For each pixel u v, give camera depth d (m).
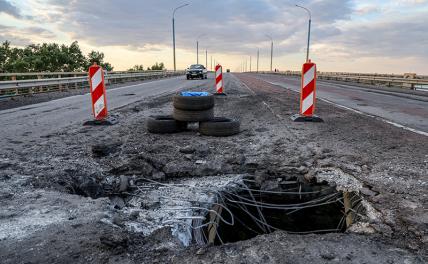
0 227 3.24
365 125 8.64
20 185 4.40
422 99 16.69
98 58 42.22
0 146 6.40
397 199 3.94
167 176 5.18
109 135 7.38
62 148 6.25
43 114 10.78
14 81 16.39
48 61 34.62
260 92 19.61
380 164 5.25
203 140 6.93
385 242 3.05
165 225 3.52
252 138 7.12
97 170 5.12
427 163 5.26
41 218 3.46
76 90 22.17
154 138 7.07
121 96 17.14
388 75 29.81
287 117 9.94
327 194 4.87
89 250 2.86
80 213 3.61
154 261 2.77
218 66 17.00
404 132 7.73
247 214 5.19
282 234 3.27
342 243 3.04
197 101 7.29
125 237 3.00
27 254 2.78
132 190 4.68
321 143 6.63
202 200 4.29
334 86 28.23
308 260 2.76
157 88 23.88
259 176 5.16
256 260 2.77
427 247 2.94
